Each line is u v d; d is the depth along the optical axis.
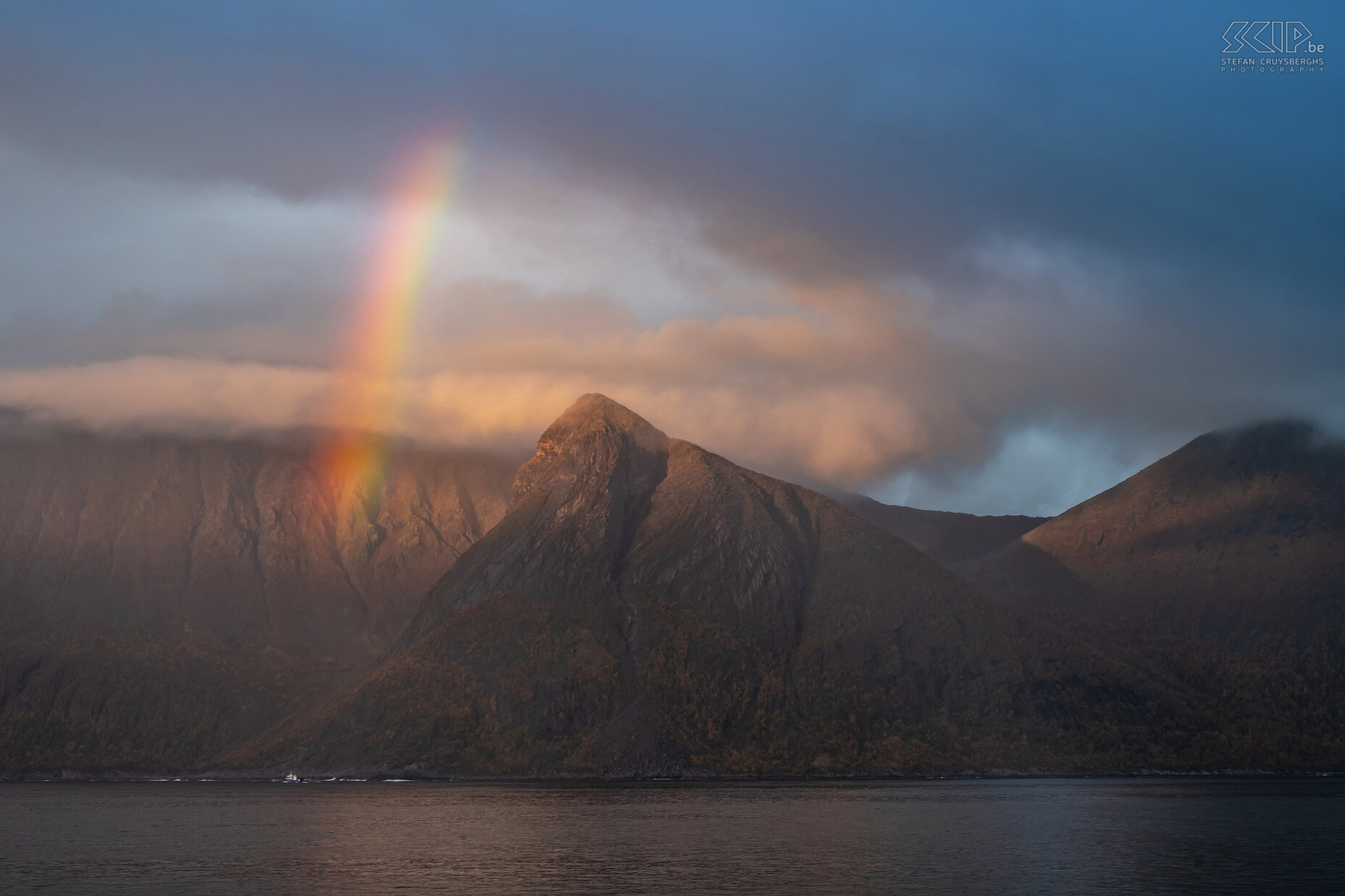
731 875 115.69
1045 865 121.62
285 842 143.38
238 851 134.88
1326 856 127.69
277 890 107.88
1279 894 104.62
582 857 128.38
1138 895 104.06
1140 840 142.00
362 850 135.25
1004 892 105.94
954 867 120.31
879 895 104.19
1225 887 108.38
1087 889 106.94
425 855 130.12
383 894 105.69
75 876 117.25
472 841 142.62
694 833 150.00
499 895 104.81
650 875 115.75
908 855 129.38
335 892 106.94
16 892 107.62
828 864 122.56
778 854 130.00
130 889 109.19
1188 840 142.00
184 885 111.06
